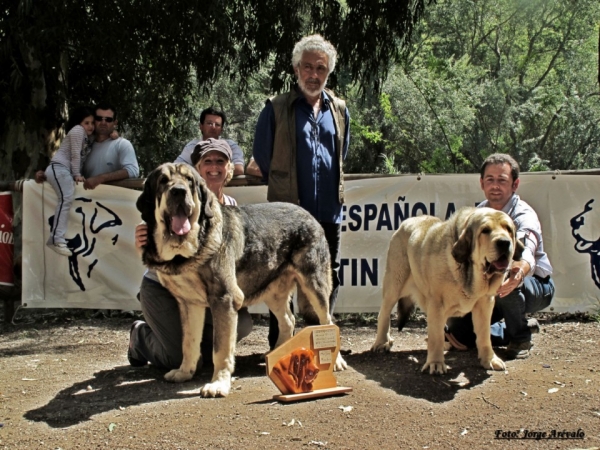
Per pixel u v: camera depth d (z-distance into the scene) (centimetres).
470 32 3550
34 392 483
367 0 1204
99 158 812
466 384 471
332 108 596
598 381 465
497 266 447
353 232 758
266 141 586
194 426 393
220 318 469
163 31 1109
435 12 3303
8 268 797
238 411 419
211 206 464
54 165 780
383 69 1313
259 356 588
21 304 825
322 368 456
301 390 445
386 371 518
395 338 673
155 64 1238
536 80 3472
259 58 1255
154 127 1453
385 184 754
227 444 365
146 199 465
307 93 573
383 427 387
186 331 502
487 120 2767
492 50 3578
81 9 1025
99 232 786
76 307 791
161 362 535
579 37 3344
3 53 985
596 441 361
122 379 515
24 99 1009
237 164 797
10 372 551
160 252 459
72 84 1259
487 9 3481
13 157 1032
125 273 785
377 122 2591
